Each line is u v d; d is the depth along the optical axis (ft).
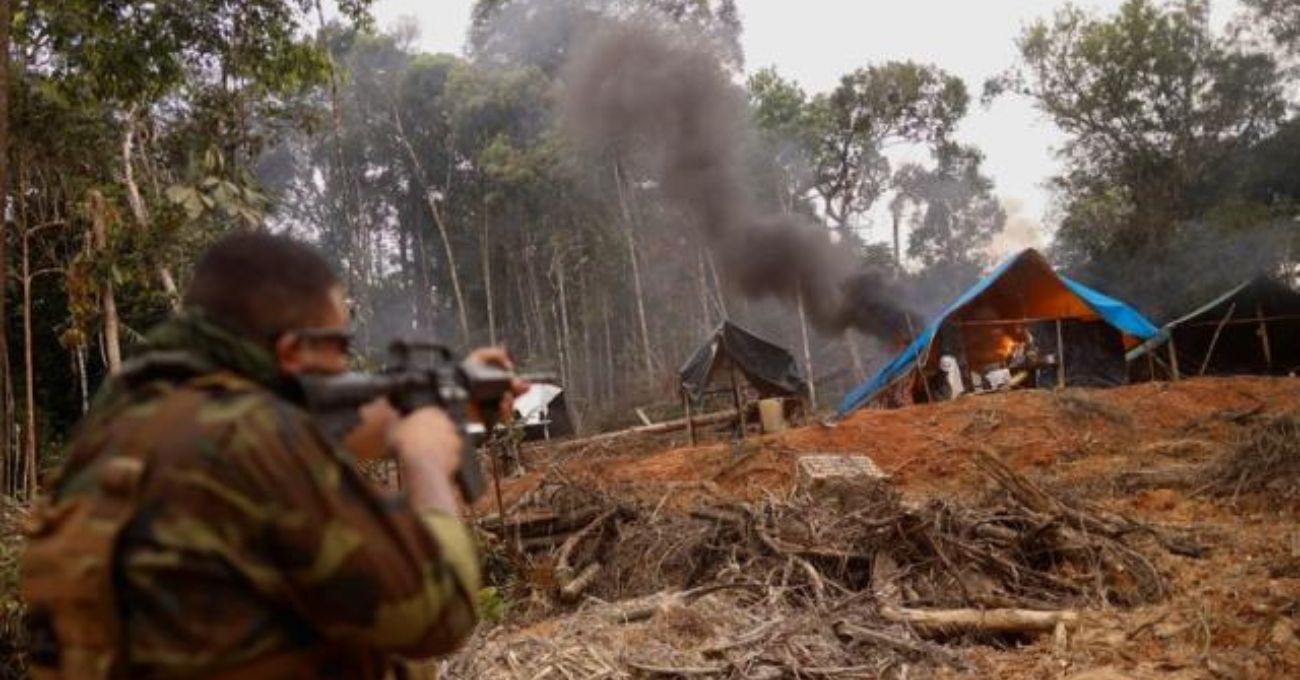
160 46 35.19
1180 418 49.52
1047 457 44.60
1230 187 123.13
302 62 38.52
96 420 4.76
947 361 65.26
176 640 4.17
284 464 4.43
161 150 47.50
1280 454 31.22
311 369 5.07
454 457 5.19
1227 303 71.10
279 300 4.94
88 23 33.99
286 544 4.34
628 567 27.20
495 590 24.44
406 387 5.28
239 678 4.27
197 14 35.91
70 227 46.42
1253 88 120.88
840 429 49.44
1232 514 29.63
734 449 48.62
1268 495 30.14
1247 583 20.71
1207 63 122.11
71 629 4.25
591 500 32.48
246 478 4.35
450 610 4.69
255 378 4.88
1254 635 17.93
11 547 19.08
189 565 4.21
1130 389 54.13
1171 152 123.54
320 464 4.53
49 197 46.65
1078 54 124.88
